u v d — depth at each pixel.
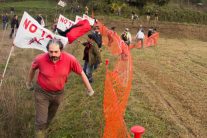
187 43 33.12
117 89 9.23
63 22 13.88
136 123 8.16
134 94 10.67
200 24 42.97
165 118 8.67
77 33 8.04
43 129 6.47
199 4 49.06
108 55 18.11
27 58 15.33
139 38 24.14
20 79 10.97
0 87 8.83
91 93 6.47
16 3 45.66
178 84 12.54
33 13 40.56
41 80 6.24
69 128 7.71
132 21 40.47
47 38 7.40
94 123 7.95
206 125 8.52
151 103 9.86
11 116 7.61
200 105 10.02
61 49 5.97
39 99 6.38
